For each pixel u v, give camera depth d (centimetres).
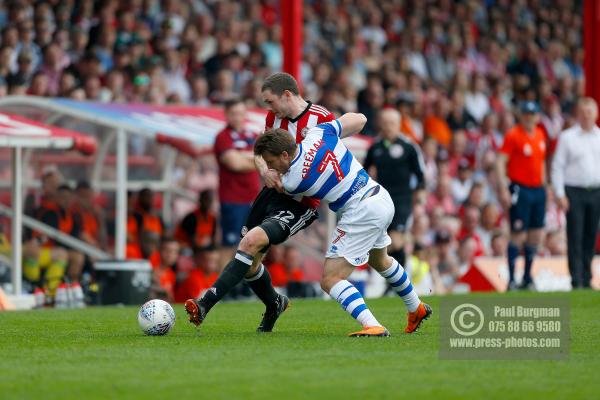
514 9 7675
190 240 4553
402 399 1493
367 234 2214
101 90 5078
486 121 6219
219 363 1831
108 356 1930
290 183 2195
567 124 6762
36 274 4181
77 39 5334
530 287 4488
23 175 4488
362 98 5791
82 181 4462
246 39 6119
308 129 2303
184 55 5569
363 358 1895
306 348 2039
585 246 4316
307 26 6400
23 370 1759
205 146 4700
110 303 3825
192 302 2230
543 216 4441
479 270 4603
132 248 4359
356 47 6425
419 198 4250
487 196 6075
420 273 4884
